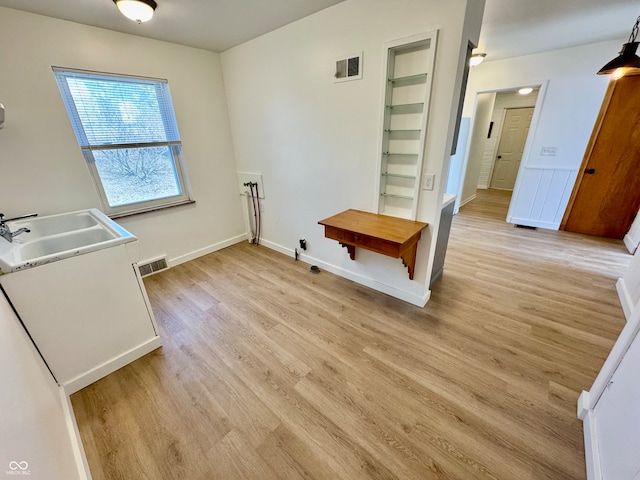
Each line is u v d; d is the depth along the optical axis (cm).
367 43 191
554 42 313
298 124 261
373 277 257
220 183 342
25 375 101
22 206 208
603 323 207
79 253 149
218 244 357
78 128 229
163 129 282
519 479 114
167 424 140
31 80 198
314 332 204
